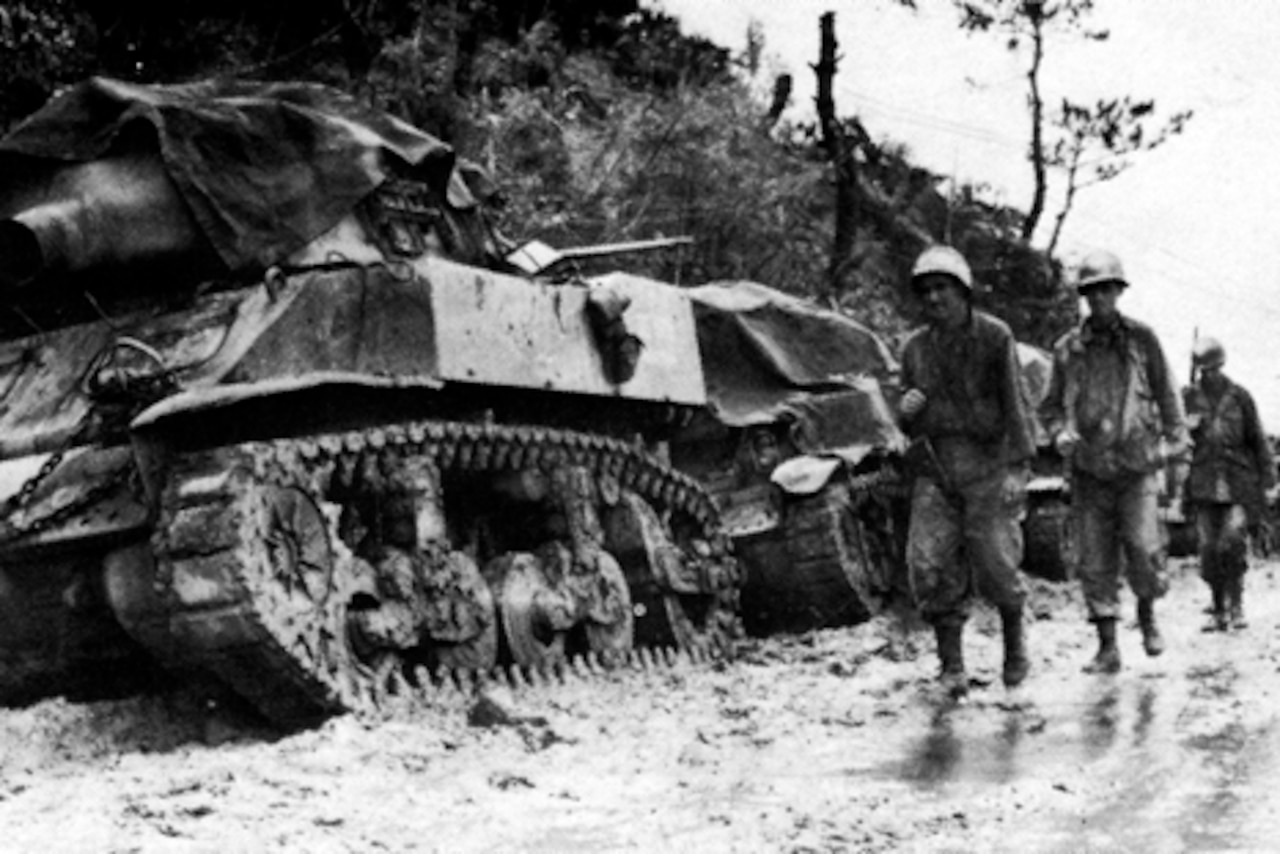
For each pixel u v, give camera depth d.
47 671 10.48
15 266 11.15
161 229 10.98
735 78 32.56
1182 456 10.43
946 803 6.73
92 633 10.19
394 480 10.43
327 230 11.31
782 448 16.67
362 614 9.88
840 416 16.77
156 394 9.88
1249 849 5.57
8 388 11.00
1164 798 6.55
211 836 6.38
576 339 12.27
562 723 9.47
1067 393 10.53
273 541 9.30
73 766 8.72
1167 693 9.48
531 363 11.69
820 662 12.77
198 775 7.85
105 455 9.78
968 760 7.78
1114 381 10.47
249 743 9.54
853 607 15.27
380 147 11.78
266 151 11.35
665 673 12.11
